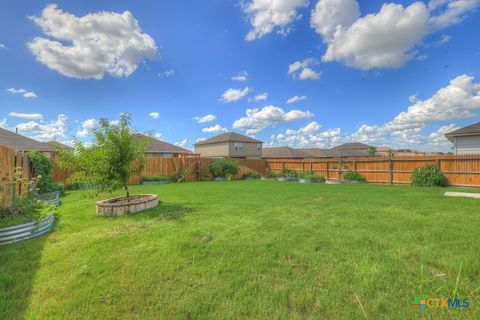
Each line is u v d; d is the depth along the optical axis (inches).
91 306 87.0
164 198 317.7
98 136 238.4
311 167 706.2
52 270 113.9
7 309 85.2
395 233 156.4
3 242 149.5
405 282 97.8
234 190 411.8
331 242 143.1
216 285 99.0
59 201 306.2
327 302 86.4
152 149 976.3
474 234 151.9
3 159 191.6
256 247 137.3
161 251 133.0
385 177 561.0
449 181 472.4
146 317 80.9
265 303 86.7
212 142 1542.8
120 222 197.0
